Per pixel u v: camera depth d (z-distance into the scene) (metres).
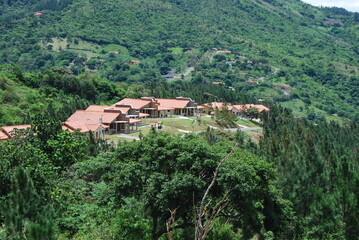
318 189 34.97
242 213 32.06
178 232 32.62
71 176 35.47
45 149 31.98
